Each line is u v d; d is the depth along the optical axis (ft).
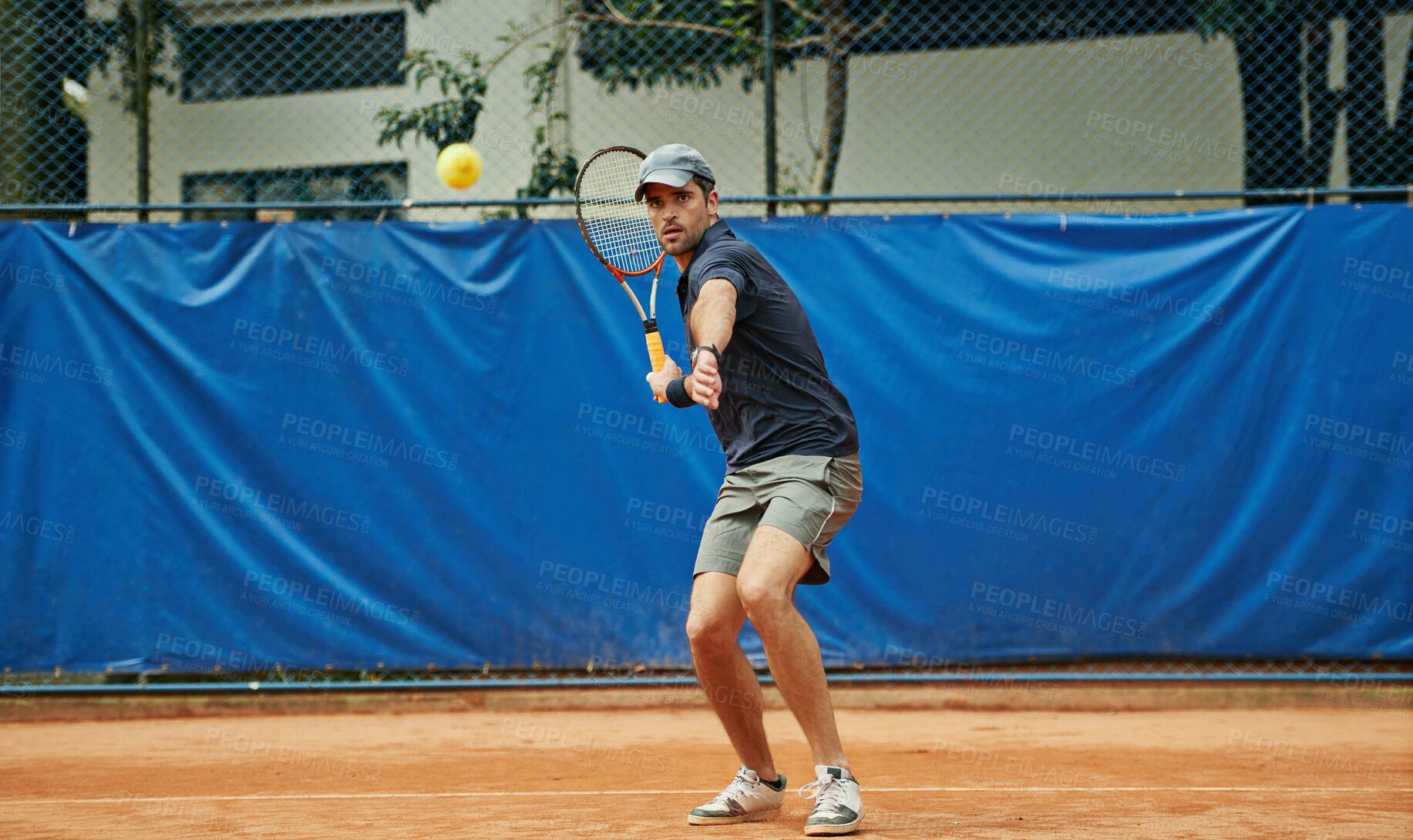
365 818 14.57
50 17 27.81
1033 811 14.34
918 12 32.55
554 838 13.06
